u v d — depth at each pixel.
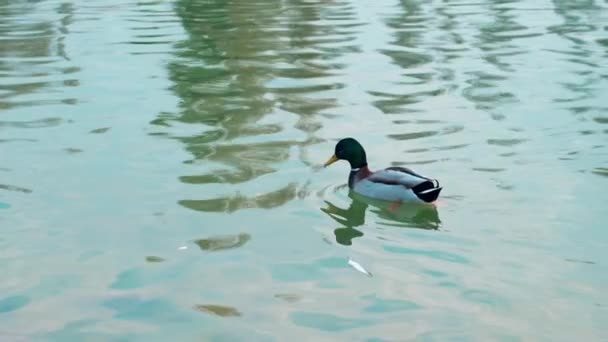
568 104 12.25
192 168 9.77
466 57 15.52
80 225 8.20
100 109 12.26
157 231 8.05
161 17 20.20
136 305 6.63
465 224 8.17
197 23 19.31
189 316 6.45
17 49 16.62
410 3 22.06
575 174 9.45
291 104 12.44
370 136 10.90
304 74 14.29
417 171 9.61
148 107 12.33
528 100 12.51
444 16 20.02
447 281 7.02
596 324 6.30
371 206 8.73
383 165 9.81
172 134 11.05
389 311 6.52
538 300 6.67
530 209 8.49
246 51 16.22
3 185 9.29
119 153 10.32
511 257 7.44
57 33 18.27
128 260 7.44
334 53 15.95
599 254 7.47
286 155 10.23
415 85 13.49
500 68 14.59
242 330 6.24
